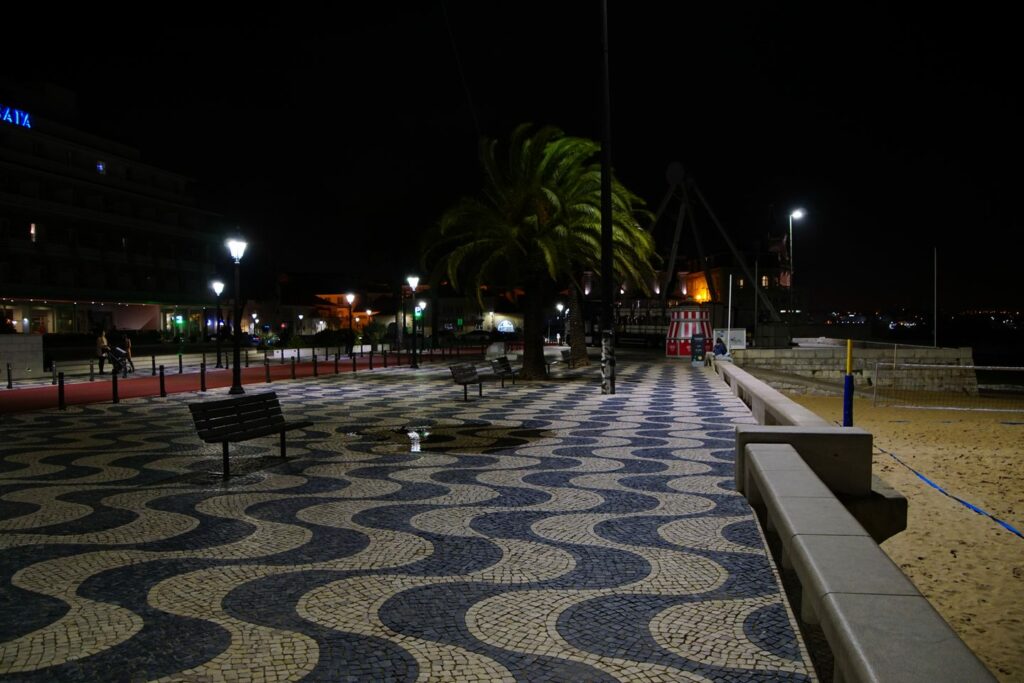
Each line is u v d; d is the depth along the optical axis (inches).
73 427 522.9
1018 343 6038.4
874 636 93.0
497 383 909.8
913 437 589.3
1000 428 660.7
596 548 220.2
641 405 645.9
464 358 1668.3
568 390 800.3
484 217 887.1
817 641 151.5
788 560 194.7
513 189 895.7
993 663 176.2
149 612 168.7
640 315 2878.9
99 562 206.5
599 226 858.8
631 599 176.9
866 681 83.5
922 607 103.1
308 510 269.7
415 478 329.4
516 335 2576.3
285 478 330.6
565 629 158.4
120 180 2300.7
